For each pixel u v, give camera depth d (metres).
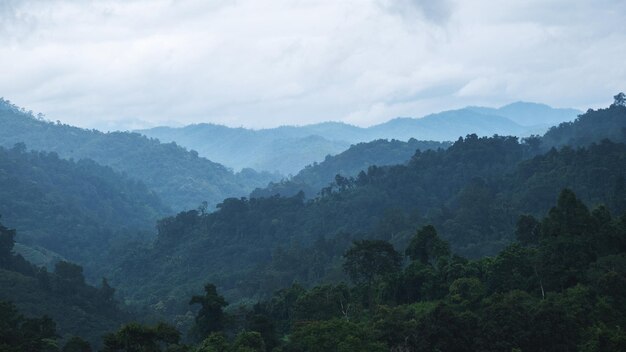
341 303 85.94
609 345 60.66
